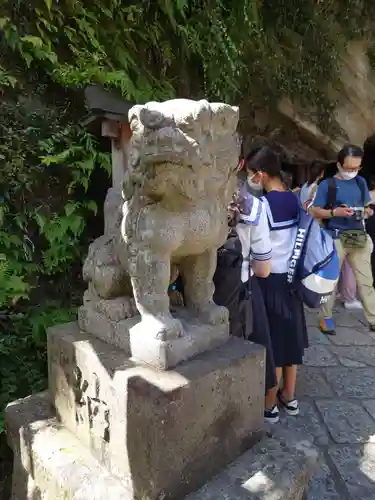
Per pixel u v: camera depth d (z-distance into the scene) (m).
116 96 2.54
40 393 1.96
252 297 2.08
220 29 3.44
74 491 1.35
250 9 3.75
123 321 1.53
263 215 1.96
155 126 1.18
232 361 1.46
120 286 1.60
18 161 2.59
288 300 2.24
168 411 1.25
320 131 4.98
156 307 1.41
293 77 4.53
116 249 1.57
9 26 2.53
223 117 1.31
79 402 1.57
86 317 1.70
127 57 2.90
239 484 1.38
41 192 2.71
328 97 4.87
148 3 3.03
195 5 3.38
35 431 1.65
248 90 4.32
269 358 2.12
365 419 2.45
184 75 3.40
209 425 1.39
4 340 2.47
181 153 1.17
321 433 2.30
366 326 3.99
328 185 3.50
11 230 2.60
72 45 2.74
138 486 1.30
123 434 1.34
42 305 2.71
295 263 2.17
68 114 2.82
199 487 1.37
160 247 1.36
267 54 4.26
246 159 2.35
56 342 1.67
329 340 3.65
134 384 1.29
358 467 2.04
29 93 2.72
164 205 1.35
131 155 1.31
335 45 4.64
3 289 2.34
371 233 4.56
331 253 2.14
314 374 3.00
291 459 1.51
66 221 2.70
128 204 1.44
